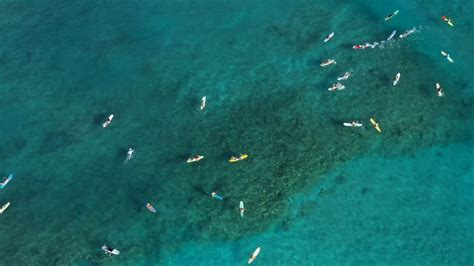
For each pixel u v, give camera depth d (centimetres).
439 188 4712
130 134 5153
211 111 5344
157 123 5247
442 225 4456
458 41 6103
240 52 6019
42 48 6062
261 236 4362
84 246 4294
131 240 4331
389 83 5553
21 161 4934
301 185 4678
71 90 5594
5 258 4228
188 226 4416
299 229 4416
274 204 4544
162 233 4375
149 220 4462
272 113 5297
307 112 5288
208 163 4862
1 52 6006
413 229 4428
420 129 5119
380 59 5853
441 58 5881
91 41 6141
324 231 4412
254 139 5047
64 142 5097
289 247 4309
